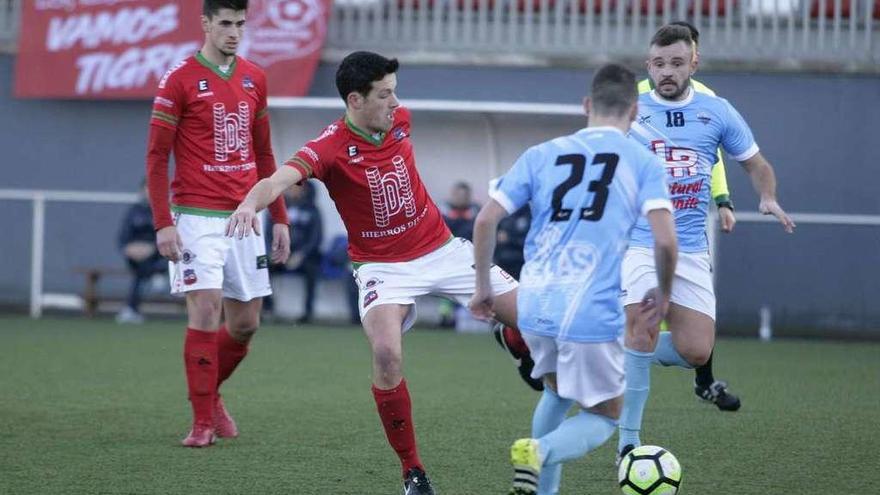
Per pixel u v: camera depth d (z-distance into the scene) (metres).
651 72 22.33
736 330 49.16
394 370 18.61
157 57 55.47
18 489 19.08
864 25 52.97
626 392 20.86
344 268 50.97
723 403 26.72
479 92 55.00
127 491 18.98
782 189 52.66
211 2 22.77
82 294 53.78
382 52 55.31
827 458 22.22
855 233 48.16
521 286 16.62
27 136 56.75
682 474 20.67
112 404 28.19
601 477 20.53
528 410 27.95
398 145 19.62
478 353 40.66
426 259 19.67
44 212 53.84
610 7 55.16
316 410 27.62
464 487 19.61
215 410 23.98
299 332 47.25
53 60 56.03
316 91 55.41
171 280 23.25
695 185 22.33
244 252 23.52
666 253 15.81
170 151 23.03
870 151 52.16
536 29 55.62
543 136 50.38
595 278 16.02
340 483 19.77
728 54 53.03
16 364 35.66
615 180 16.08
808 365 38.56
